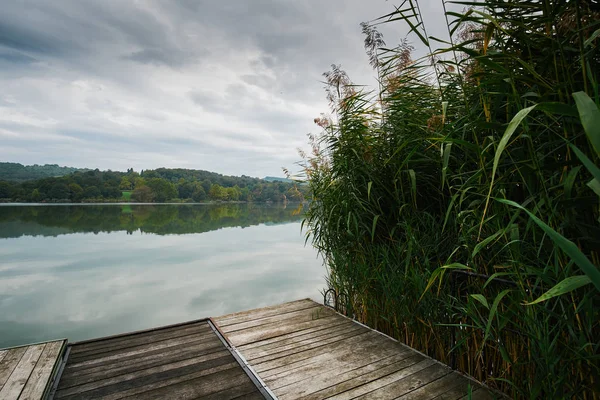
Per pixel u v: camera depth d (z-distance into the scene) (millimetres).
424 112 2432
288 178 3611
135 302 5656
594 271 565
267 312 3371
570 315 1182
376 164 2686
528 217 1354
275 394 1895
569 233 1147
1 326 4641
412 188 2068
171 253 11141
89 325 4660
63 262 9680
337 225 2891
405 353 2408
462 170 1960
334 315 3279
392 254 2484
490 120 1348
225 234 17562
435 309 2152
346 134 2828
